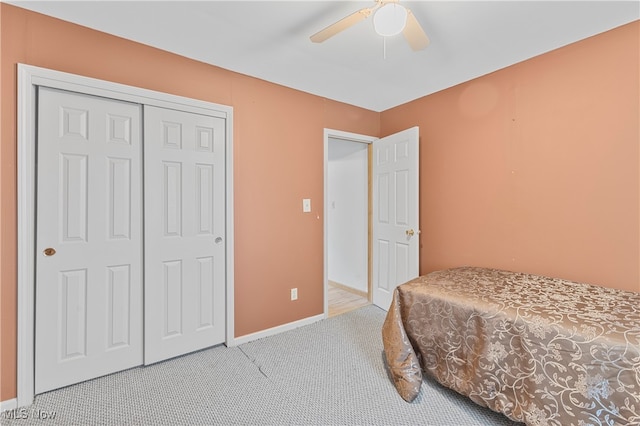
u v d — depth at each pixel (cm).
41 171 178
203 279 238
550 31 196
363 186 384
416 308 198
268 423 161
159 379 200
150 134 213
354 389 190
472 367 167
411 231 294
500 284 202
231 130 249
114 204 202
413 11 175
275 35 202
